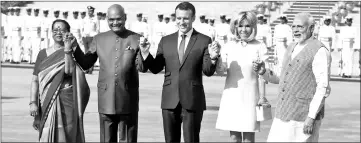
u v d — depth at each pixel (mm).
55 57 11445
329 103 20375
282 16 31562
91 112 17312
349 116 17859
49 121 11406
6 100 19344
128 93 11375
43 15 38188
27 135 14086
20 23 34188
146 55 11031
